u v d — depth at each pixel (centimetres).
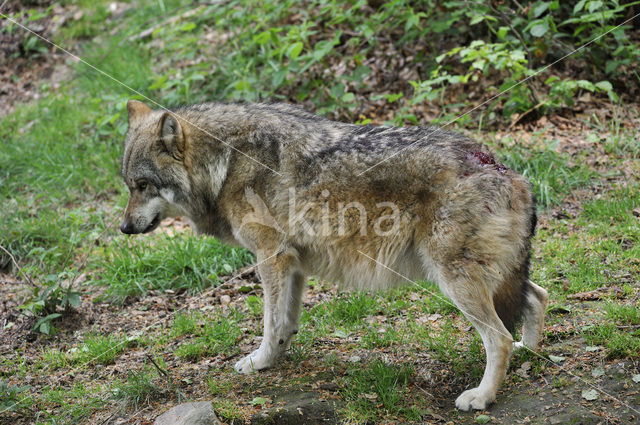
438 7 852
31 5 1167
